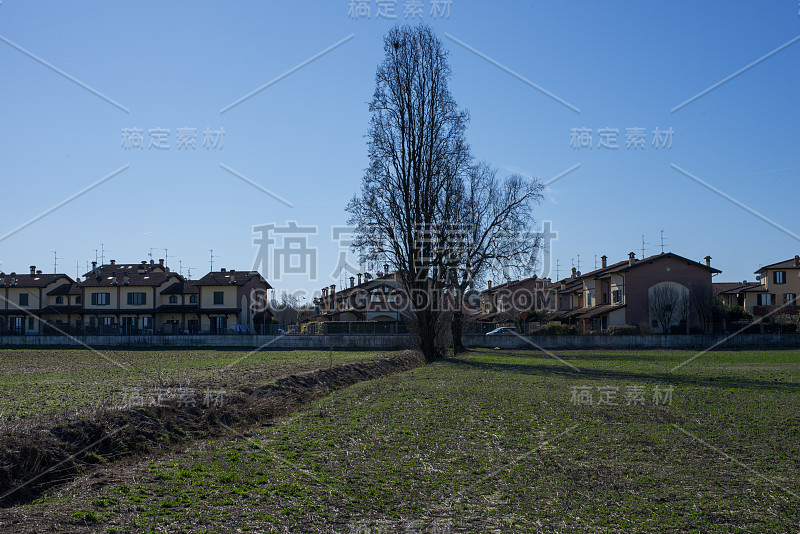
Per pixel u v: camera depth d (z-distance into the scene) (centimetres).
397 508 1271
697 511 1263
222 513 1187
